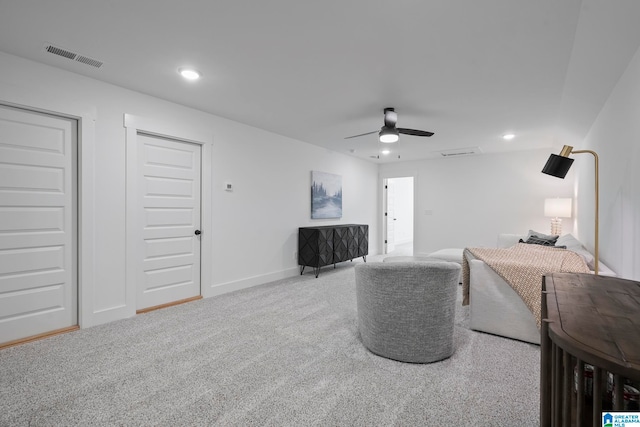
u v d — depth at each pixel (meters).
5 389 1.89
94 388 1.90
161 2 1.79
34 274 2.62
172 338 2.64
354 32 2.07
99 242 2.92
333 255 5.28
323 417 1.65
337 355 2.34
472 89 2.97
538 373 2.08
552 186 5.46
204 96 3.26
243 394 1.85
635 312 1.06
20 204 2.54
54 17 1.94
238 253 4.23
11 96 2.41
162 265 3.47
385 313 2.27
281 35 2.12
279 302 3.66
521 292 2.52
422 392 1.87
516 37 2.09
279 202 4.85
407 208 9.88
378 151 5.98
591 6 1.69
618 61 2.05
